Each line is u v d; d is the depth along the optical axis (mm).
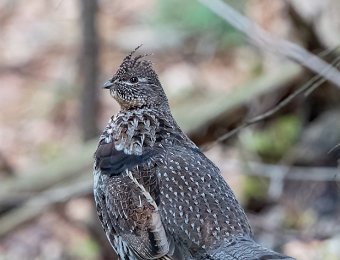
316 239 11891
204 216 7723
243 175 13828
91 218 13273
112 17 17844
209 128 13992
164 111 8367
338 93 13875
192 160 7953
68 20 18344
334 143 13625
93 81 13508
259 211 13453
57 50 17719
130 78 8391
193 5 14938
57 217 14453
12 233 14203
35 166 14602
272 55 15469
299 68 13867
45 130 16172
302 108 14266
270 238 12250
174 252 7680
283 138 14047
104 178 8023
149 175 7867
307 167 13523
